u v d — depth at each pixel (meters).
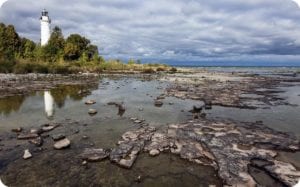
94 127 11.16
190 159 7.69
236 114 14.39
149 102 17.58
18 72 37.53
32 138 9.43
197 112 14.62
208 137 9.67
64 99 18.28
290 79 44.50
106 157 7.79
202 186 6.27
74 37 64.38
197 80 37.59
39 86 25.05
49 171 6.89
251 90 25.73
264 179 6.60
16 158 7.69
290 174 6.71
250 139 9.47
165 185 6.29
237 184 6.17
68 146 8.70
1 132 10.16
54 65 46.19
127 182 6.40
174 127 11.05
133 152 8.12
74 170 6.96
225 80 38.81
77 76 40.16
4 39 51.69
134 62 78.75
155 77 43.25
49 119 12.41
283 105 17.48
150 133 10.14
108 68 60.66
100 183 6.32
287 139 9.62
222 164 7.24
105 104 16.55
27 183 6.25
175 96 20.38
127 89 24.75
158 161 7.64
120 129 10.88
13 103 16.34
